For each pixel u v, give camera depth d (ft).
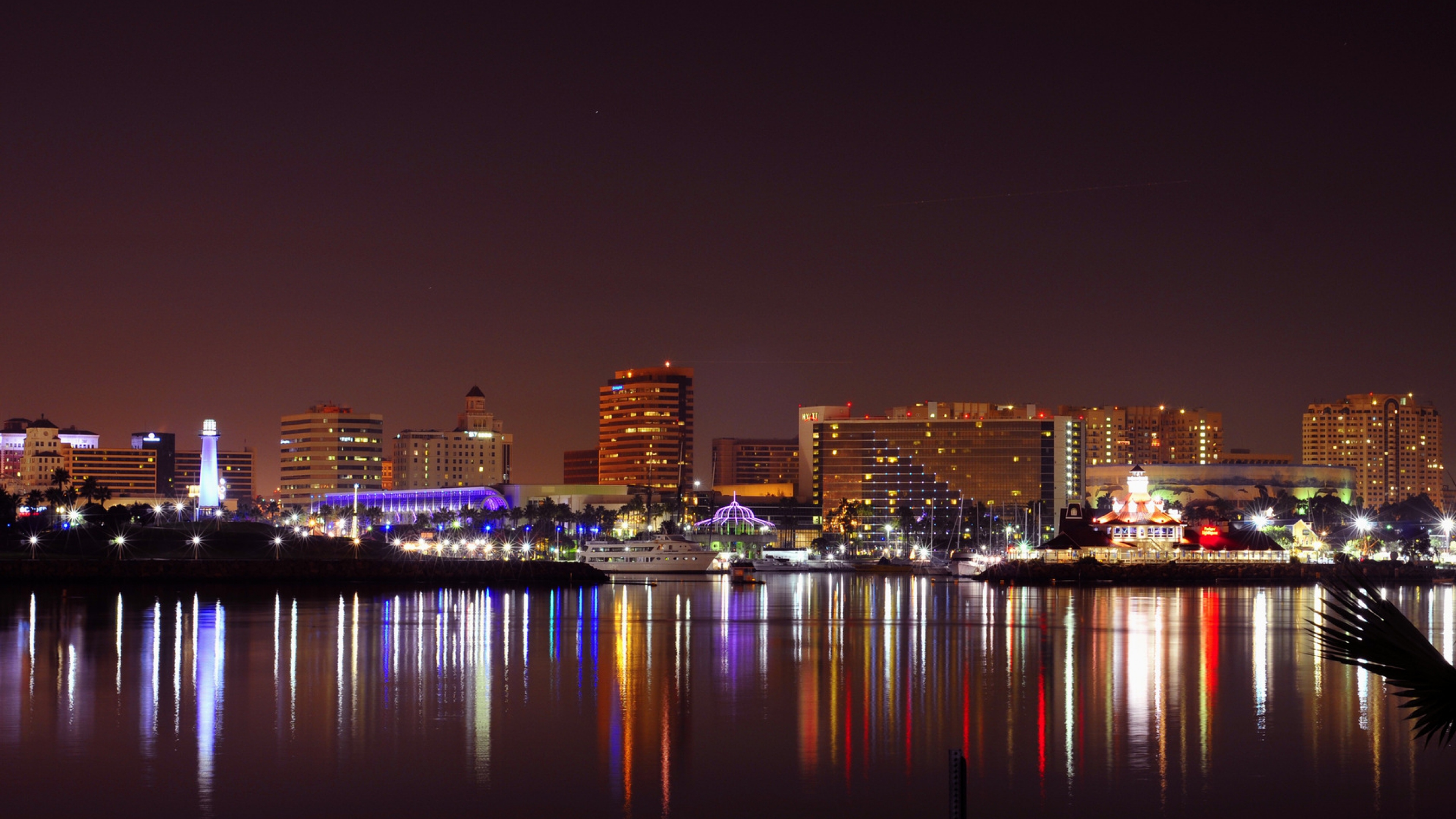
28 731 251.60
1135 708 286.05
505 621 519.60
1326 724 262.47
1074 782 209.77
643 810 192.34
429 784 207.72
